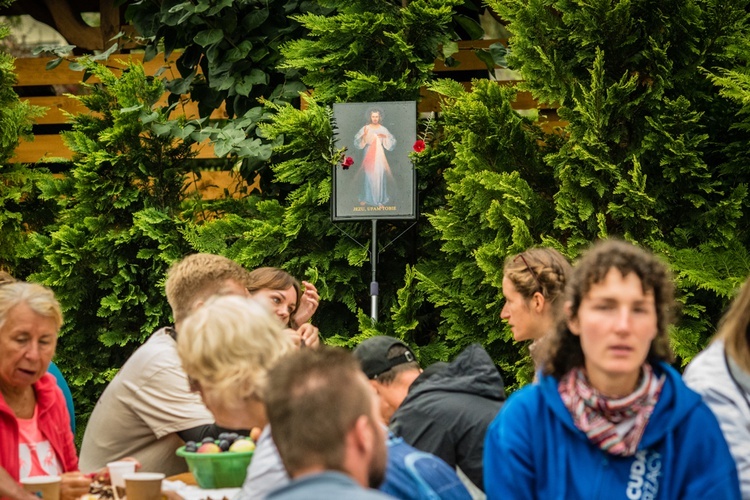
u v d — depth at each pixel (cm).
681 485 286
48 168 927
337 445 215
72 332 827
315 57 781
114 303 799
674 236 686
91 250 813
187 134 801
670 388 288
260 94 833
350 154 730
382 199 724
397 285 775
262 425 319
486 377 396
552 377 297
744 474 309
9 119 849
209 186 867
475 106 712
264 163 808
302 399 217
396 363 432
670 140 673
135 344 825
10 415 393
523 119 748
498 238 689
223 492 376
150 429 460
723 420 313
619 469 286
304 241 776
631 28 693
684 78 689
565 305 295
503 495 293
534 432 294
